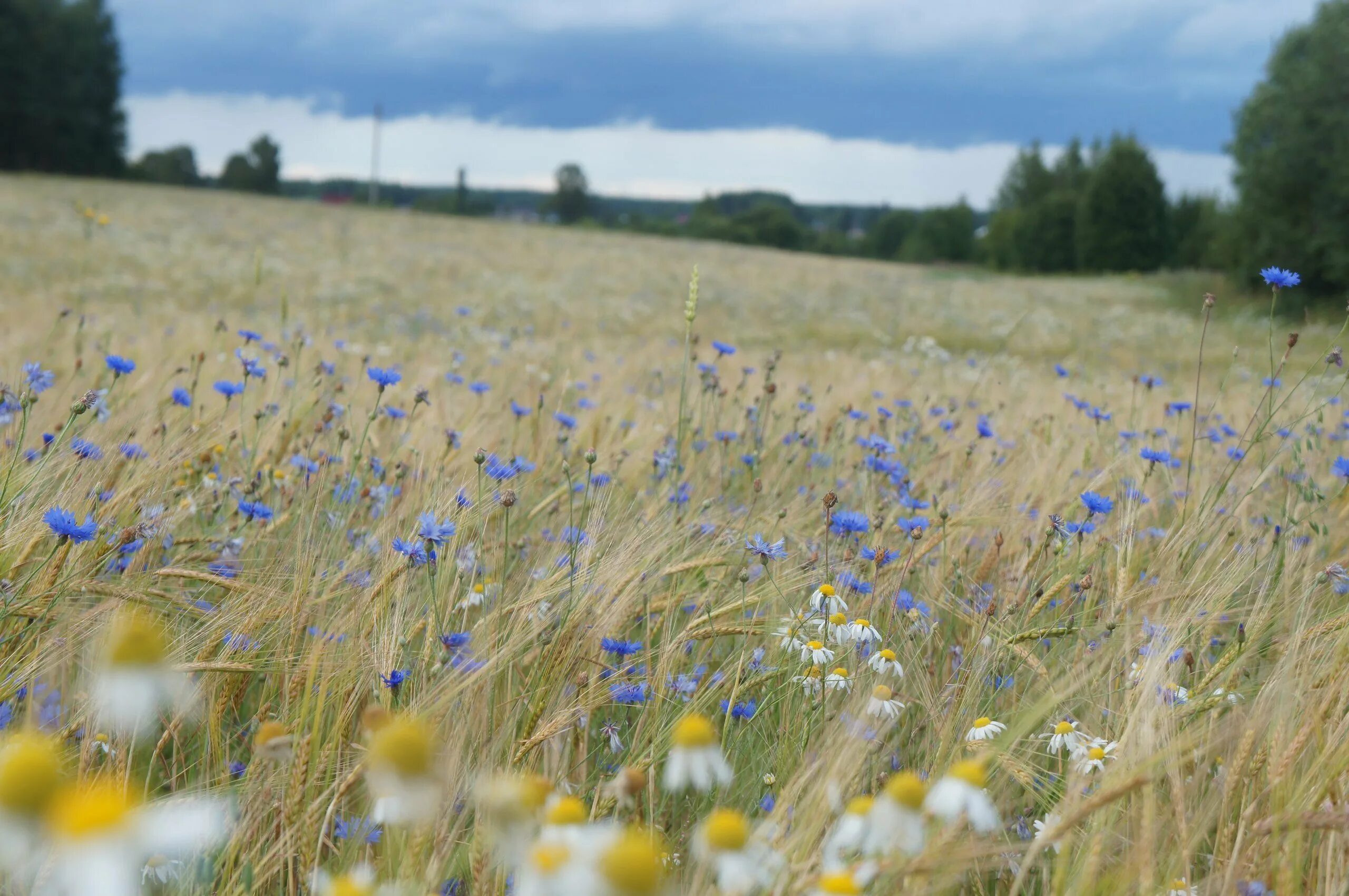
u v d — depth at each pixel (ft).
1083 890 5.64
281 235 123.75
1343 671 6.93
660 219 435.53
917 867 4.75
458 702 6.77
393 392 19.45
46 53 252.21
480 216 380.58
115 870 3.37
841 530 10.32
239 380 20.44
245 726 7.81
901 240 399.24
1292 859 5.73
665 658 7.84
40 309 39.06
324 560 8.38
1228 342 72.69
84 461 9.18
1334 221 97.86
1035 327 82.53
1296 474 12.70
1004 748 6.23
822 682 7.80
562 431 16.40
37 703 7.63
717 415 18.21
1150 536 12.17
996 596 9.84
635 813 6.70
